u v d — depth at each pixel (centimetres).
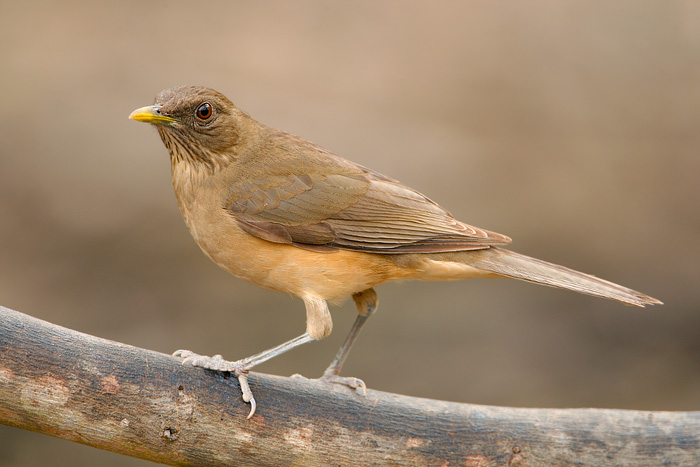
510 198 1566
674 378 1364
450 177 1569
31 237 1420
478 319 1421
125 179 1485
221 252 845
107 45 1630
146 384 692
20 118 1505
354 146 1560
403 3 1806
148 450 700
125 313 1374
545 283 821
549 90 1702
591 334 1420
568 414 783
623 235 1533
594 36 1742
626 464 767
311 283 834
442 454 755
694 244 1512
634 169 1596
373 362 1343
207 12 1734
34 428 686
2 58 1572
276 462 727
